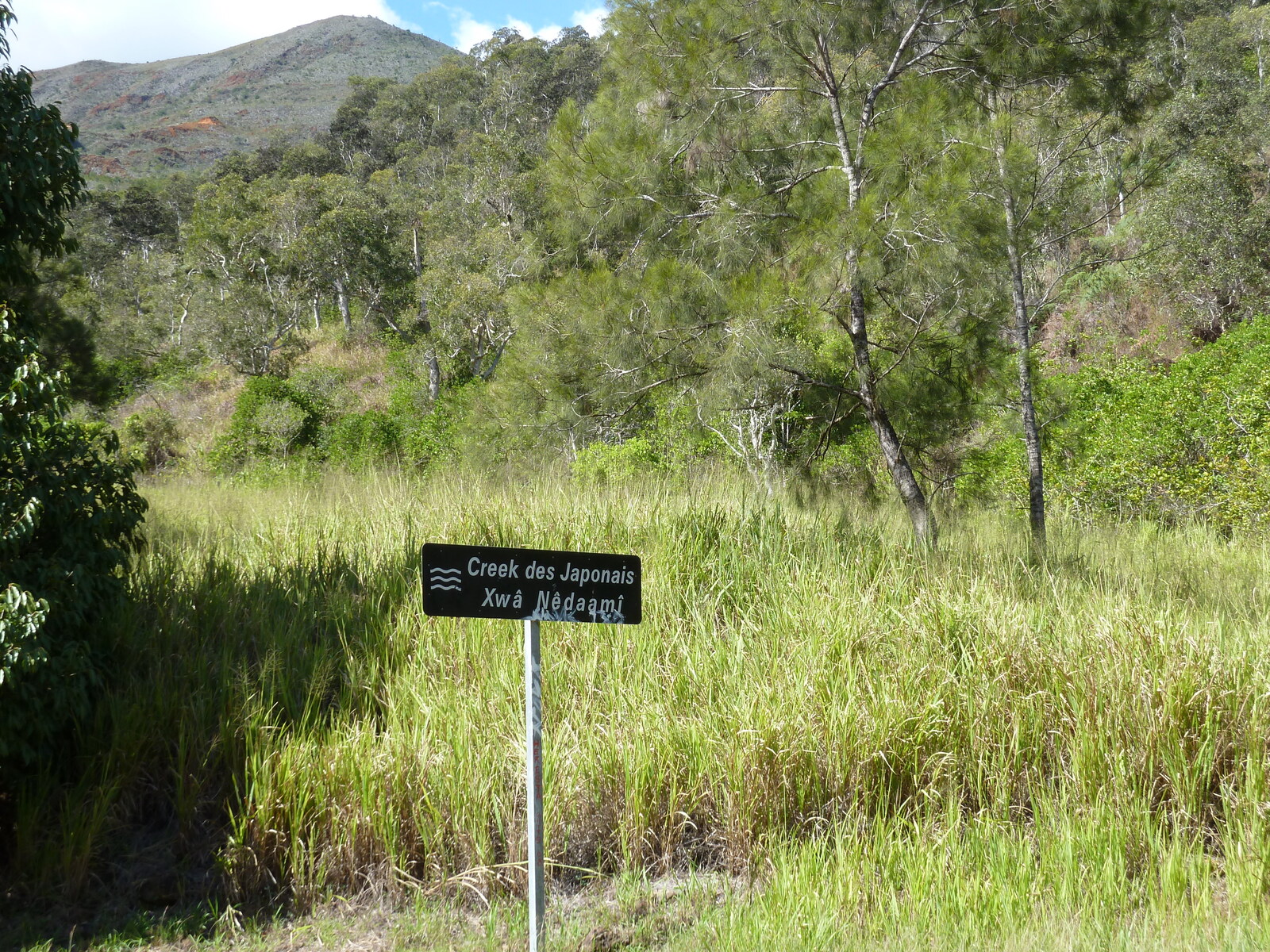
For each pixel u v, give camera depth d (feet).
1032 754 15.02
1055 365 67.92
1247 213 74.69
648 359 23.17
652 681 16.48
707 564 20.45
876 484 28.17
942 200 21.31
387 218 170.81
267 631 17.38
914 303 23.88
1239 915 11.57
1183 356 57.52
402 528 22.11
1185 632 16.49
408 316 152.05
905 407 26.45
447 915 12.96
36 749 14.26
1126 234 79.71
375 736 15.02
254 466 77.77
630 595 11.88
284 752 14.20
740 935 11.54
